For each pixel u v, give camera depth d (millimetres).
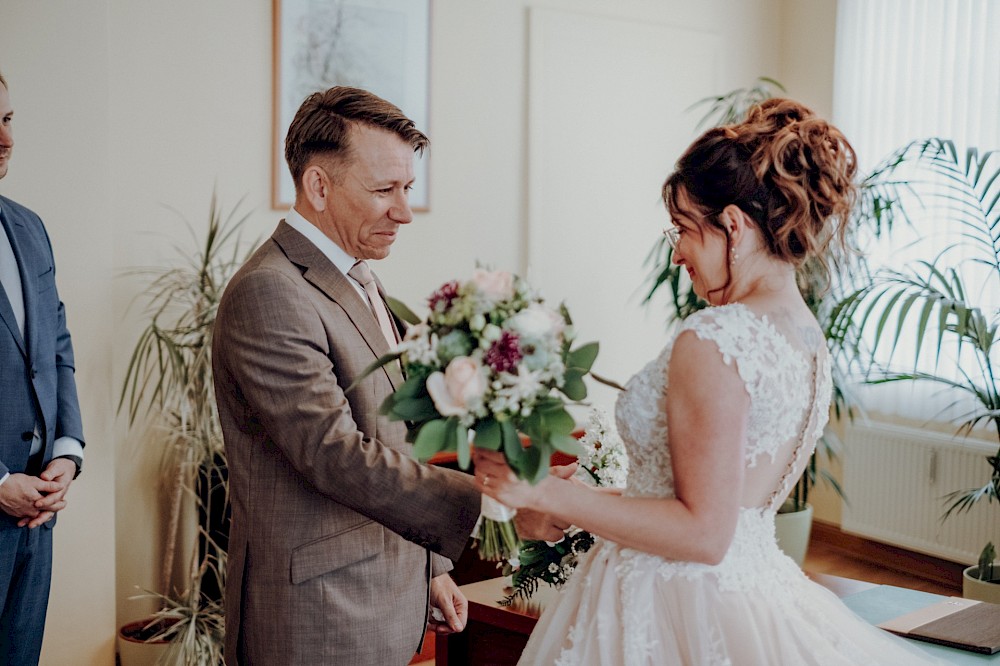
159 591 3820
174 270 3697
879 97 4965
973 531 4441
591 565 1688
